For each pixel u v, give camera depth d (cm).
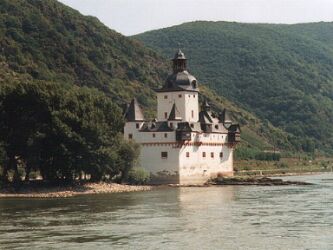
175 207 15025
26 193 19250
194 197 18050
